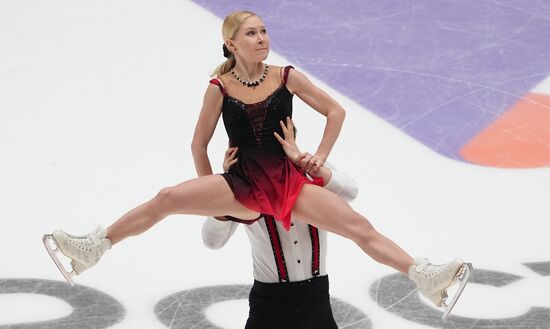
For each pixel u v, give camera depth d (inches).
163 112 957.2
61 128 923.4
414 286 689.6
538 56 1065.5
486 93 998.4
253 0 1170.0
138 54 1060.5
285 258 519.2
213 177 513.7
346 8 1151.0
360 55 1058.7
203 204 506.3
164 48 1071.6
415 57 1058.7
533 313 653.9
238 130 532.4
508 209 806.5
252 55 524.1
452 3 1165.7
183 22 1121.4
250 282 693.9
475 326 634.8
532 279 700.0
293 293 520.1
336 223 502.3
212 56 1061.1
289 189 510.9
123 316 641.6
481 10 1151.0
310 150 885.2
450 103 979.9
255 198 514.0
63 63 1040.2
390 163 876.6
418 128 936.3
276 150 530.6
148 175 847.1
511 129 940.0
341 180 526.6
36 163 860.6
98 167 858.1
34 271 700.0
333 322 531.8
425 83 1012.5
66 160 867.4
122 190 821.2
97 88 996.6
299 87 539.2
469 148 908.6
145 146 896.3
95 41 1082.1
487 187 841.5
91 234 505.7
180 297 669.9
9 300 657.6
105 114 950.4
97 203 799.7
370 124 938.7
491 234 765.9
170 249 737.0
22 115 943.7
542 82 1021.2
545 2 1167.6
